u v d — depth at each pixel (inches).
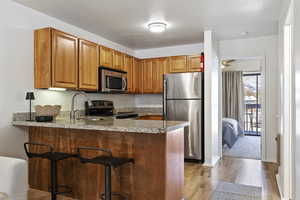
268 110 171.5
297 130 64.8
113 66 167.2
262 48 174.1
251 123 308.0
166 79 176.9
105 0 110.4
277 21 138.5
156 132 79.0
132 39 181.6
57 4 115.2
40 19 125.3
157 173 87.5
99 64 152.5
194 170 148.5
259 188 117.4
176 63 189.0
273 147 169.6
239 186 120.1
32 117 120.0
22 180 74.5
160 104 212.5
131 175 92.1
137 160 91.0
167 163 87.7
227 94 308.8
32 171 114.0
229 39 182.2
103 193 96.8
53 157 91.4
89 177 100.4
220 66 188.2
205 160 160.6
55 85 117.4
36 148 113.3
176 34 167.9
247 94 311.7
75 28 150.1
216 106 177.8
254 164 163.0
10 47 110.5
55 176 94.3
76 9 121.6
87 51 140.8
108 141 96.0
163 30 148.6
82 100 159.3
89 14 128.6
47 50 116.4
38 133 112.8
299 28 59.9
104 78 153.8
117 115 168.4
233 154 194.1
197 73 166.4
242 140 262.4
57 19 136.2
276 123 168.9
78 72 133.2
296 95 67.1
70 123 98.4
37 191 112.0
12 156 110.9
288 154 101.6
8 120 109.3
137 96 223.6
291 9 82.0
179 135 101.5
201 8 119.2
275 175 138.2
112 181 95.5
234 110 305.4
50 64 115.8
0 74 106.3
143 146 89.9
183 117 170.6
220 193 110.7
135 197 91.4
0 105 106.2
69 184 104.5
